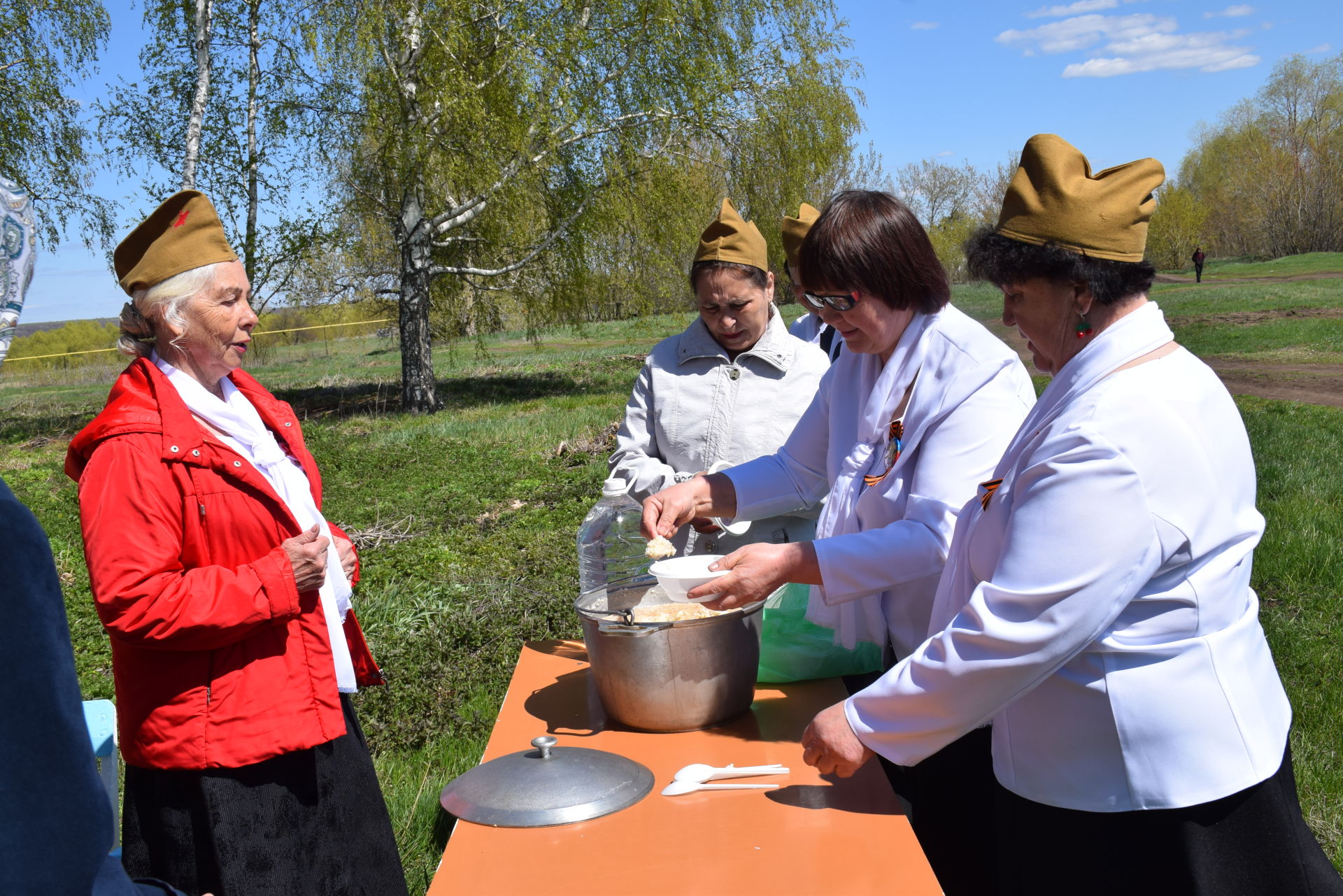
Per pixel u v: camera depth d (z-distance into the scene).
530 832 1.87
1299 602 5.91
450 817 3.75
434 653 5.48
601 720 2.43
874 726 1.90
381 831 2.59
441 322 23.20
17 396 31.80
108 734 2.73
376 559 7.77
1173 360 1.79
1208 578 1.73
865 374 2.58
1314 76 68.69
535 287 22.28
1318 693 4.62
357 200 19.70
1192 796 1.71
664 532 2.72
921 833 2.52
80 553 8.75
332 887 2.42
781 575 2.25
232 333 2.46
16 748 1.12
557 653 2.98
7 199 1.39
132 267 2.40
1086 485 1.68
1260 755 1.74
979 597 1.79
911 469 2.37
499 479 11.28
